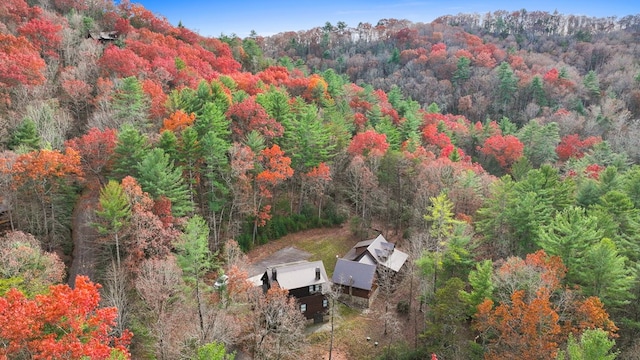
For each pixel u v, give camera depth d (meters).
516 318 29.22
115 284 33.22
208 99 58.47
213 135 47.25
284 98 62.94
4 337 18.38
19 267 28.72
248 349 36.56
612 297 33.88
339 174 64.94
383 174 60.31
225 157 49.56
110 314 21.23
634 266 37.69
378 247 53.09
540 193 48.50
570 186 55.00
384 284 46.81
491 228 47.28
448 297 33.19
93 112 56.72
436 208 44.25
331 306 43.00
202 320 32.12
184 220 42.00
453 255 40.28
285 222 58.81
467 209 54.47
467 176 55.12
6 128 44.56
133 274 37.38
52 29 66.56
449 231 48.00
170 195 42.22
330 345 38.91
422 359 35.28
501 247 45.66
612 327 28.58
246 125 57.28
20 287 26.30
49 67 60.12
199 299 34.03
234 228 52.78
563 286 35.25
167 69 68.50
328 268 52.78
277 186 59.94
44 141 43.84
